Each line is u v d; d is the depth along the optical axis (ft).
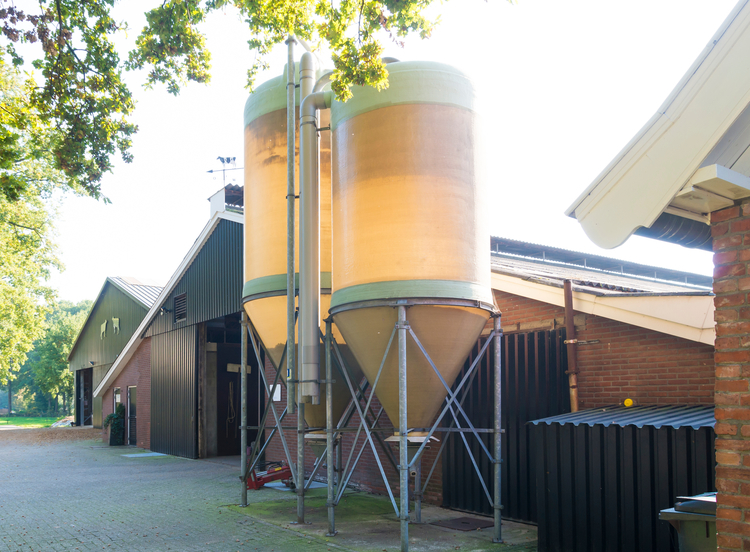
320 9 25.91
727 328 12.22
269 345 33.09
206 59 27.81
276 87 33.71
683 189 11.62
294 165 30.96
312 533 27.96
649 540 21.22
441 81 26.03
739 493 11.75
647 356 26.04
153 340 77.61
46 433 102.58
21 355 111.14
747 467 11.67
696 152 11.34
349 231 26.27
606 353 27.63
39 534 29.55
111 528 30.37
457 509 33.22
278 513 32.83
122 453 73.51
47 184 86.17
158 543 27.02
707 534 14.88
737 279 12.16
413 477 36.27
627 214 12.47
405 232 24.99
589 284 31.65
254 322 33.55
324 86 32.17
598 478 22.88
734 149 12.17
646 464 21.59
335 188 27.61
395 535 27.53
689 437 20.58
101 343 112.06
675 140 11.68
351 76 23.54
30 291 105.81
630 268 64.28
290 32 27.02
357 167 26.21
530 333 31.19
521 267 40.68
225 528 29.55
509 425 31.32
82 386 127.95
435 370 24.99
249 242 33.76
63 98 28.19
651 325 24.81
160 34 26.25
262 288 32.07
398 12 23.06
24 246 86.33
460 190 25.62
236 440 68.54
